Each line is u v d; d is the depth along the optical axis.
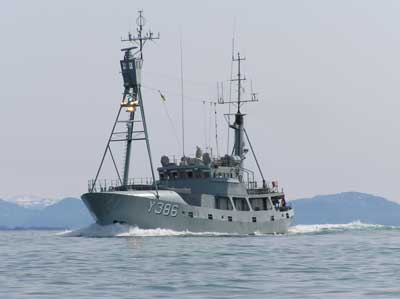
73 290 181.50
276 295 172.88
